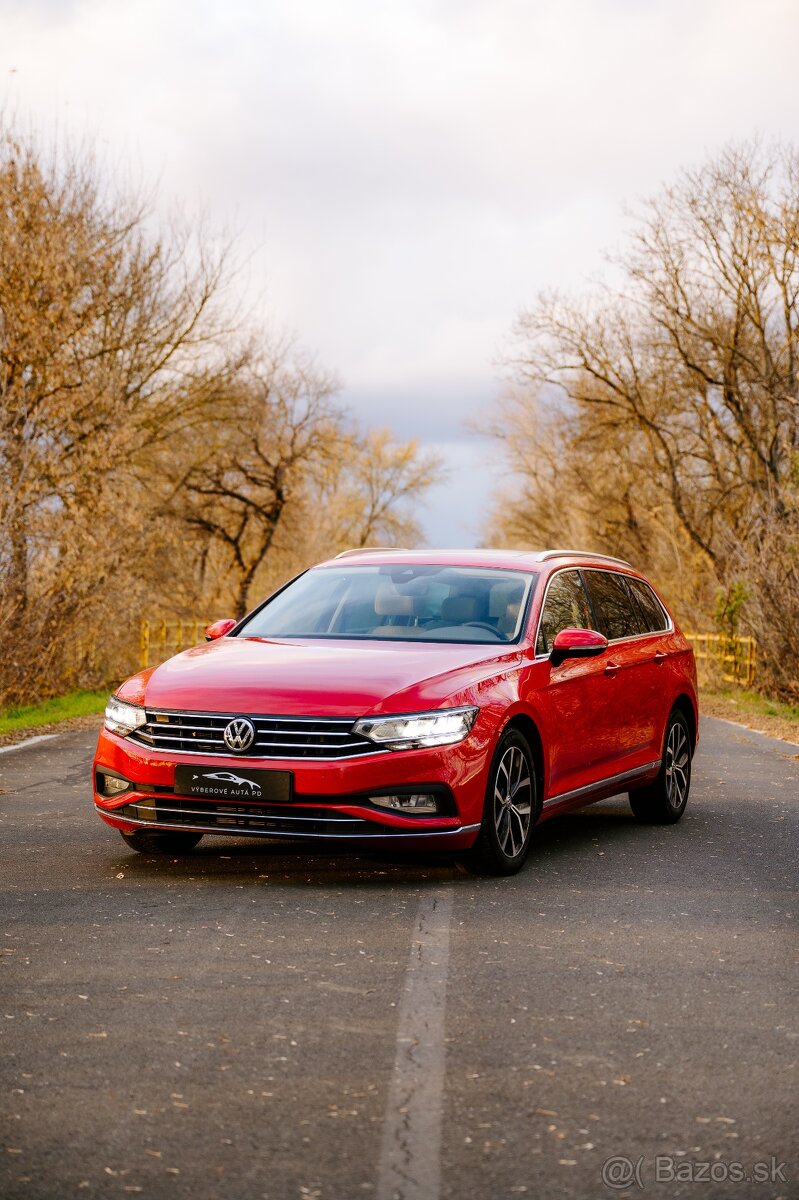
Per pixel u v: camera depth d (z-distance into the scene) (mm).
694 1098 3848
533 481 54906
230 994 4820
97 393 20938
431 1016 4594
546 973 5156
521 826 7188
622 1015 4637
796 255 30500
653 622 9625
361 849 6582
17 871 7035
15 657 18047
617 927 5922
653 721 9023
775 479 31547
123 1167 3350
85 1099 3801
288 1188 3234
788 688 21672
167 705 6828
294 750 6559
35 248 21125
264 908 6191
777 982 5082
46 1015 4562
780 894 6699
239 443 40250
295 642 7621
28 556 18578
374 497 81062
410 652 7215
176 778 6676
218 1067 4066
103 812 7066
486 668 7125
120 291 26125
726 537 27219
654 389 35094
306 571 8680
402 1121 3654
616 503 42906
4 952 5375
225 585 46500
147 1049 4223
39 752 13172
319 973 5109
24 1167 3348
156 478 34000
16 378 19609
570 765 7793
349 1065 4094
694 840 8445
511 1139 3539
